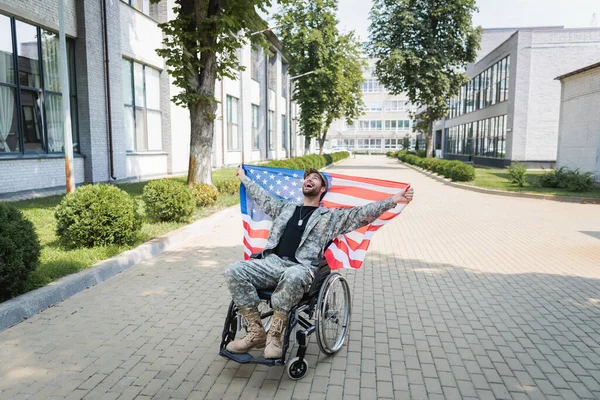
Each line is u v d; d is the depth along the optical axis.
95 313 4.82
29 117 12.84
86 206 6.75
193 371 3.63
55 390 3.31
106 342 4.13
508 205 14.23
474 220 11.33
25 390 3.30
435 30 31.95
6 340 4.12
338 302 4.40
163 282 5.93
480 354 3.98
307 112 32.75
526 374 3.64
